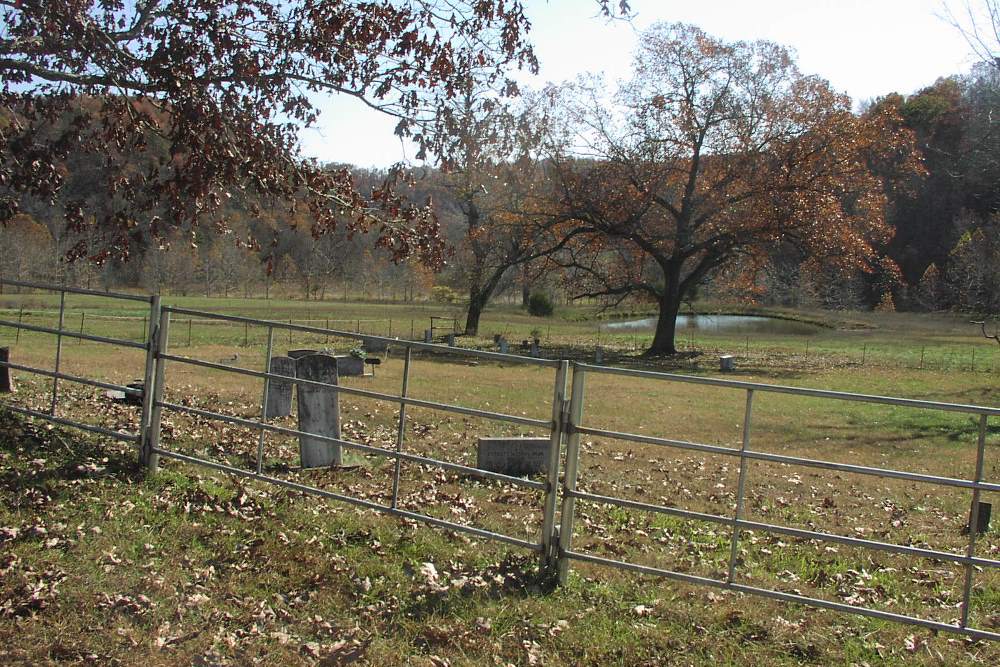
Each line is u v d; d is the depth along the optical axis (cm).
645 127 4134
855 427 1755
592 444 1310
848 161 4028
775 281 6419
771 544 743
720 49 4038
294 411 1321
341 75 831
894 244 7756
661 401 2097
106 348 2597
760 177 3975
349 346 3494
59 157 786
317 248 5903
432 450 1103
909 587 631
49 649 397
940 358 3884
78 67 743
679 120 4075
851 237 3981
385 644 439
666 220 4391
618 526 764
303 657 418
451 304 6744
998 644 493
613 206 4175
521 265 4697
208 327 4125
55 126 834
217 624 445
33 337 2920
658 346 4228
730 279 4844
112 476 669
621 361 3744
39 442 741
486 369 2773
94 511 588
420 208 900
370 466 920
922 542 796
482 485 900
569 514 542
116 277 5281
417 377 2339
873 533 827
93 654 396
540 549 549
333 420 901
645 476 1057
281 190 823
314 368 891
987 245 5725
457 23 851
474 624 471
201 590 486
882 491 1084
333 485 800
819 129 3922
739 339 5112
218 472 749
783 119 4044
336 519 639
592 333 5250
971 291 5841
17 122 784
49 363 1834
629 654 446
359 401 1577
